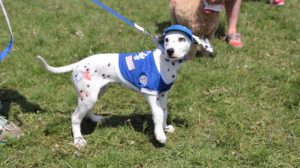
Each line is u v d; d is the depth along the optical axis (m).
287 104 4.64
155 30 5.82
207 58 5.27
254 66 5.16
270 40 5.66
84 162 4.10
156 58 4.07
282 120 4.49
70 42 5.51
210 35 5.27
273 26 5.95
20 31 5.73
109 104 4.65
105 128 4.36
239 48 5.47
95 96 4.12
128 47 5.41
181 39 4.03
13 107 4.59
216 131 4.38
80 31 5.74
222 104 4.64
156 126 4.16
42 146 4.25
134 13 6.37
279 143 4.28
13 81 4.87
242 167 4.11
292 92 4.78
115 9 6.56
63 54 5.29
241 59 5.31
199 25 5.14
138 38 5.62
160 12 6.41
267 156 4.16
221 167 4.11
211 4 5.05
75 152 4.19
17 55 5.25
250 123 4.46
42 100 4.68
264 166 4.12
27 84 4.87
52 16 6.19
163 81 4.07
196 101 4.68
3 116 4.47
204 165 4.11
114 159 4.12
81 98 4.14
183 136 4.34
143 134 4.34
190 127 4.41
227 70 5.07
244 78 4.97
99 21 6.02
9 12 6.35
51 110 4.56
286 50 5.48
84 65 4.12
